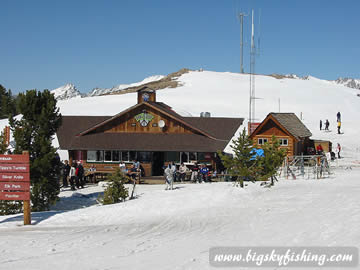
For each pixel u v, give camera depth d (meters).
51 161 21.41
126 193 21.34
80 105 75.25
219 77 120.38
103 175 34.78
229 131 38.56
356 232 9.38
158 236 11.78
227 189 20.64
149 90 44.12
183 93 93.75
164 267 7.93
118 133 37.75
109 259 8.96
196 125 39.94
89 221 15.91
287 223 11.64
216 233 11.63
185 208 17.44
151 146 35.47
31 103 21.72
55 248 10.48
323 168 30.20
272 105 81.62
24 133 21.28
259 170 22.81
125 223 14.88
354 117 75.50
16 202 20.95
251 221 12.91
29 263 8.91
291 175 29.72
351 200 14.49
